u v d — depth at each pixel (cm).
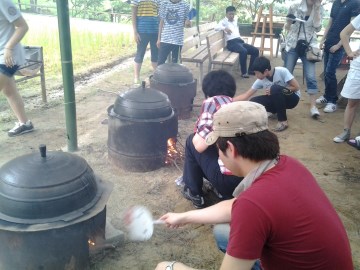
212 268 280
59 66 829
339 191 388
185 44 723
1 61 432
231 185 308
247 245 146
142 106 385
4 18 425
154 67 735
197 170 337
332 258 153
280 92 523
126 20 2073
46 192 223
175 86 532
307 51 582
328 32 623
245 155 162
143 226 269
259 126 161
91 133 504
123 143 396
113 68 887
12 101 476
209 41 764
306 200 154
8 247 227
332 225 156
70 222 224
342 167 439
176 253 293
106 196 252
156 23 697
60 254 231
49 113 573
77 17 2227
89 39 1098
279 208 148
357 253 300
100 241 264
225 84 322
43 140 479
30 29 1214
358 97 473
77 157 256
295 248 151
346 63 877
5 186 225
